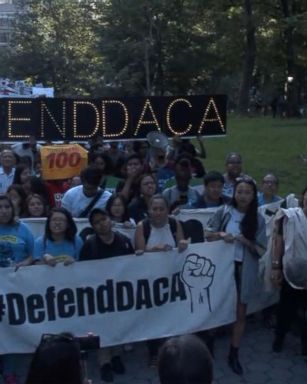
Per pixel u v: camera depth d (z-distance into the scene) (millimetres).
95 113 11945
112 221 7562
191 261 7086
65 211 6918
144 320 7000
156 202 7051
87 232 7895
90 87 58562
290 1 44031
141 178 8422
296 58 46688
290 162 21438
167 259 7012
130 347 7375
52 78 60719
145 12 53156
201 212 8148
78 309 6824
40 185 9023
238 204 7270
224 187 9477
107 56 56125
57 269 6738
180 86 57906
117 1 53250
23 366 6957
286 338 7742
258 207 8023
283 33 45375
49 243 6914
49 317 6762
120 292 6914
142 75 55688
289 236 7008
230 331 7883
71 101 11844
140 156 10438
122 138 12047
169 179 10586
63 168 10812
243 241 7113
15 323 6688
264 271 7188
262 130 30672
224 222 7312
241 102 46469
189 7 50219
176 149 11891
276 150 24125
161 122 12141
